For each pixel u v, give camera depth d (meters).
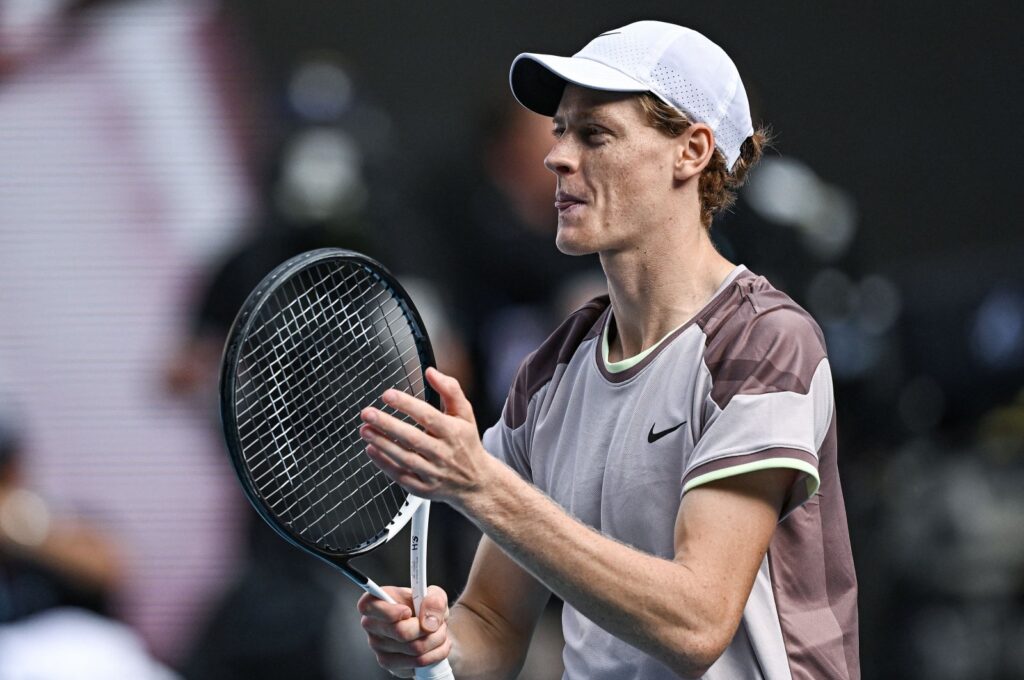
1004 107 25.52
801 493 9.70
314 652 17.94
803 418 9.64
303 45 24.30
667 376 10.03
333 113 22.91
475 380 22.17
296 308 14.80
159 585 22.47
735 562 9.39
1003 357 22.42
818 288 20.38
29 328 23.33
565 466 10.61
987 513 21.47
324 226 21.55
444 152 23.95
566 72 9.96
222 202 23.72
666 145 10.12
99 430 23.02
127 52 23.88
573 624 10.84
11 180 23.62
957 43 25.47
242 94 23.98
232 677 18.03
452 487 8.96
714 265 10.43
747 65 25.33
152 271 23.61
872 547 21.11
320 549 10.14
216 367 22.30
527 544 9.06
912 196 25.53
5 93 23.62
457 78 24.56
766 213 20.02
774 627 9.95
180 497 22.81
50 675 15.38
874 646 21.20
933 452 22.25
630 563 9.14
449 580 19.14
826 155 25.47
